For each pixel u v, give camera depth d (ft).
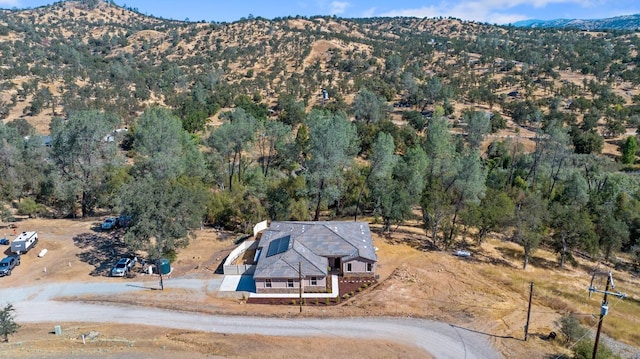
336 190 203.00
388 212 195.31
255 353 110.32
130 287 148.05
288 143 240.73
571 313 137.59
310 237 166.50
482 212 185.88
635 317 140.46
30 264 163.94
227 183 254.88
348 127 230.48
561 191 251.19
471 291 149.18
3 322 111.96
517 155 345.10
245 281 153.07
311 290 146.51
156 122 232.12
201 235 195.21
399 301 140.26
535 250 179.11
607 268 188.75
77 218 220.64
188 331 121.08
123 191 155.33
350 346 114.83
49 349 109.50
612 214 202.39
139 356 107.55
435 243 192.65
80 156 218.59
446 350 114.42
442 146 260.83
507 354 113.19
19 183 226.79
